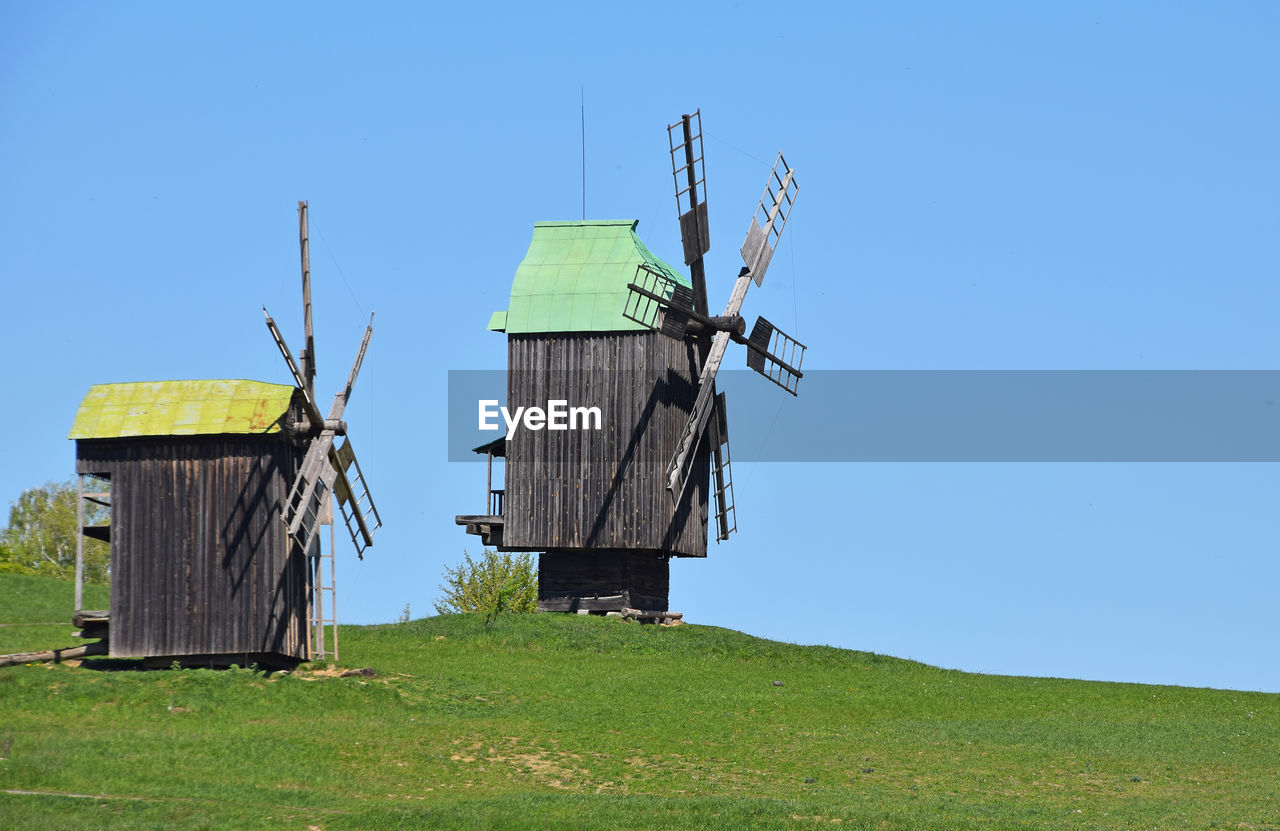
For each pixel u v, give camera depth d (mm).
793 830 44156
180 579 64062
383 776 50969
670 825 44312
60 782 47094
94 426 64938
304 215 67438
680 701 65375
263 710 59219
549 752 55500
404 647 76312
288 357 64312
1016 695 70500
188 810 44375
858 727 61938
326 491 66750
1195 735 61125
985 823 45469
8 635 71625
